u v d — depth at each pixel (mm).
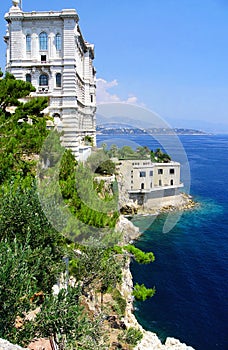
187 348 33750
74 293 14578
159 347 32812
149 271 51969
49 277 16984
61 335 14578
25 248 14914
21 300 14117
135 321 35625
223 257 57312
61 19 66688
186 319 40219
